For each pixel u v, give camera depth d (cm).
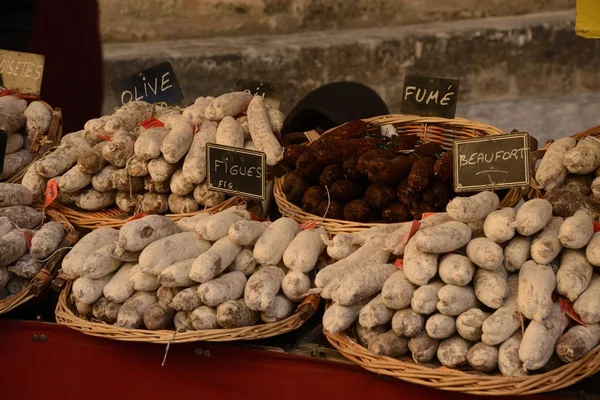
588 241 212
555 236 214
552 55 484
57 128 338
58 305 248
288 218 256
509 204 270
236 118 325
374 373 213
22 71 358
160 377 236
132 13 514
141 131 310
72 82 440
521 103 493
